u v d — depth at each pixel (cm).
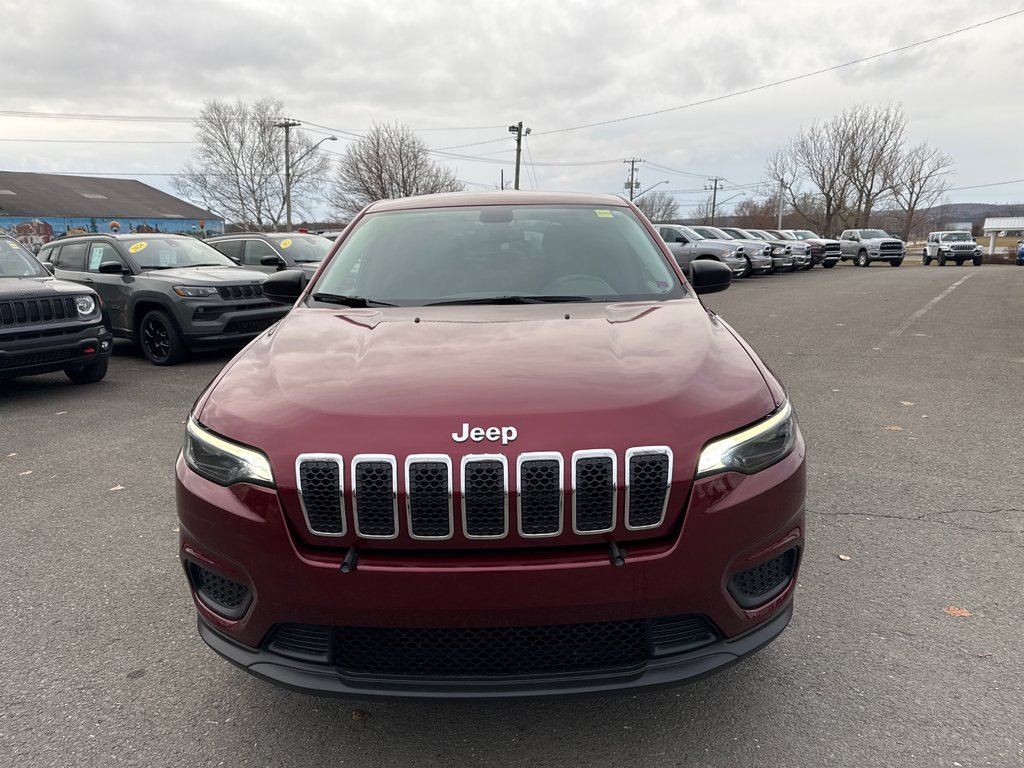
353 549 187
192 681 255
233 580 201
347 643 193
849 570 324
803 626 280
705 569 189
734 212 8975
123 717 236
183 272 898
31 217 5069
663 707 236
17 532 383
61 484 456
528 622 185
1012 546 344
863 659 259
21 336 654
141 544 367
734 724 228
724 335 258
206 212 6500
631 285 313
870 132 5681
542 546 185
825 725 226
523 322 263
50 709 240
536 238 341
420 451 183
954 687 242
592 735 225
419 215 365
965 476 435
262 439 196
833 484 425
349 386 209
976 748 214
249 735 227
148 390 736
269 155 5753
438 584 182
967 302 1451
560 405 193
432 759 216
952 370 752
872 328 1084
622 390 201
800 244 2912
